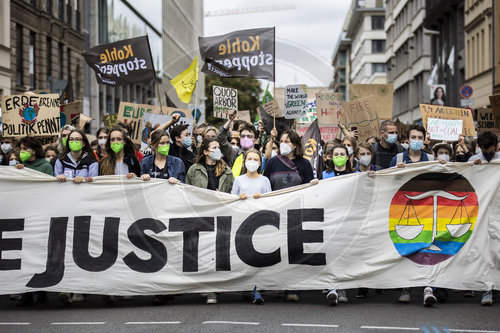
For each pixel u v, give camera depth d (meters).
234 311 8.12
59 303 9.05
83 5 44.75
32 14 35.47
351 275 8.74
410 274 8.76
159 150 9.27
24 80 34.50
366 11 89.44
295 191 8.89
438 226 8.82
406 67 63.09
